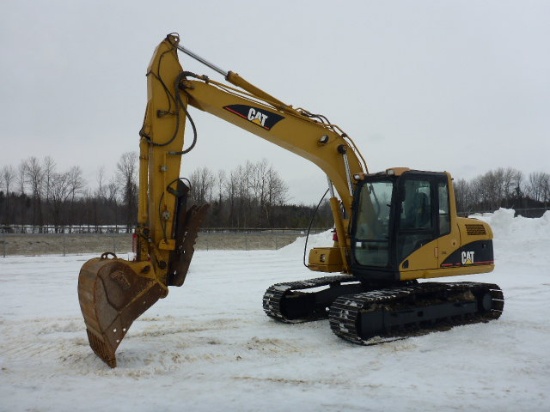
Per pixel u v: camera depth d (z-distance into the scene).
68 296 12.38
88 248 29.75
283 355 6.89
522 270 16.88
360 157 9.02
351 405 5.05
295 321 8.98
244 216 56.28
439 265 8.56
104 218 56.19
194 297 11.99
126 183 49.81
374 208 8.48
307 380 5.83
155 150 6.95
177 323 9.01
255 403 5.09
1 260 22.61
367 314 7.59
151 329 8.51
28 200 56.28
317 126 8.55
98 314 6.13
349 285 9.63
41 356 6.84
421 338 7.79
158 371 6.14
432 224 8.52
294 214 57.31
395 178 8.16
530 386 5.63
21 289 13.59
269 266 19.70
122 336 6.27
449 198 8.84
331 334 8.13
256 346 7.35
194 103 7.65
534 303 10.95
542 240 18.56
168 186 6.96
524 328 8.53
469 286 9.01
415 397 5.28
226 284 14.38
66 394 5.33
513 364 6.47
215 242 35.19
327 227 44.47
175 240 6.95
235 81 7.83
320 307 9.55
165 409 4.91
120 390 5.45
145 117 7.06
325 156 8.63
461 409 4.96
